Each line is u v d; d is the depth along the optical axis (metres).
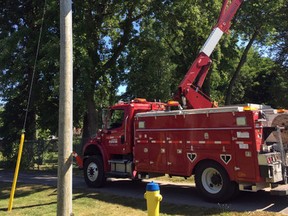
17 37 19.98
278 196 10.66
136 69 22.38
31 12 23.55
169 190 12.28
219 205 9.73
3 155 24.67
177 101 12.70
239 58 28.88
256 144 9.34
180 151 10.88
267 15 25.08
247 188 9.56
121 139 12.96
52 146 23.70
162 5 19.02
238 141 9.61
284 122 9.92
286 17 27.19
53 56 17.78
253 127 9.37
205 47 13.03
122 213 9.35
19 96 24.45
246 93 45.06
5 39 20.14
